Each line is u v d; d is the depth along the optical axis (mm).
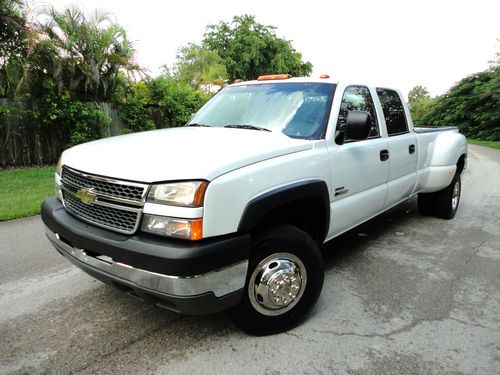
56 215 2789
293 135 3184
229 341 2688
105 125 11227
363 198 3631
